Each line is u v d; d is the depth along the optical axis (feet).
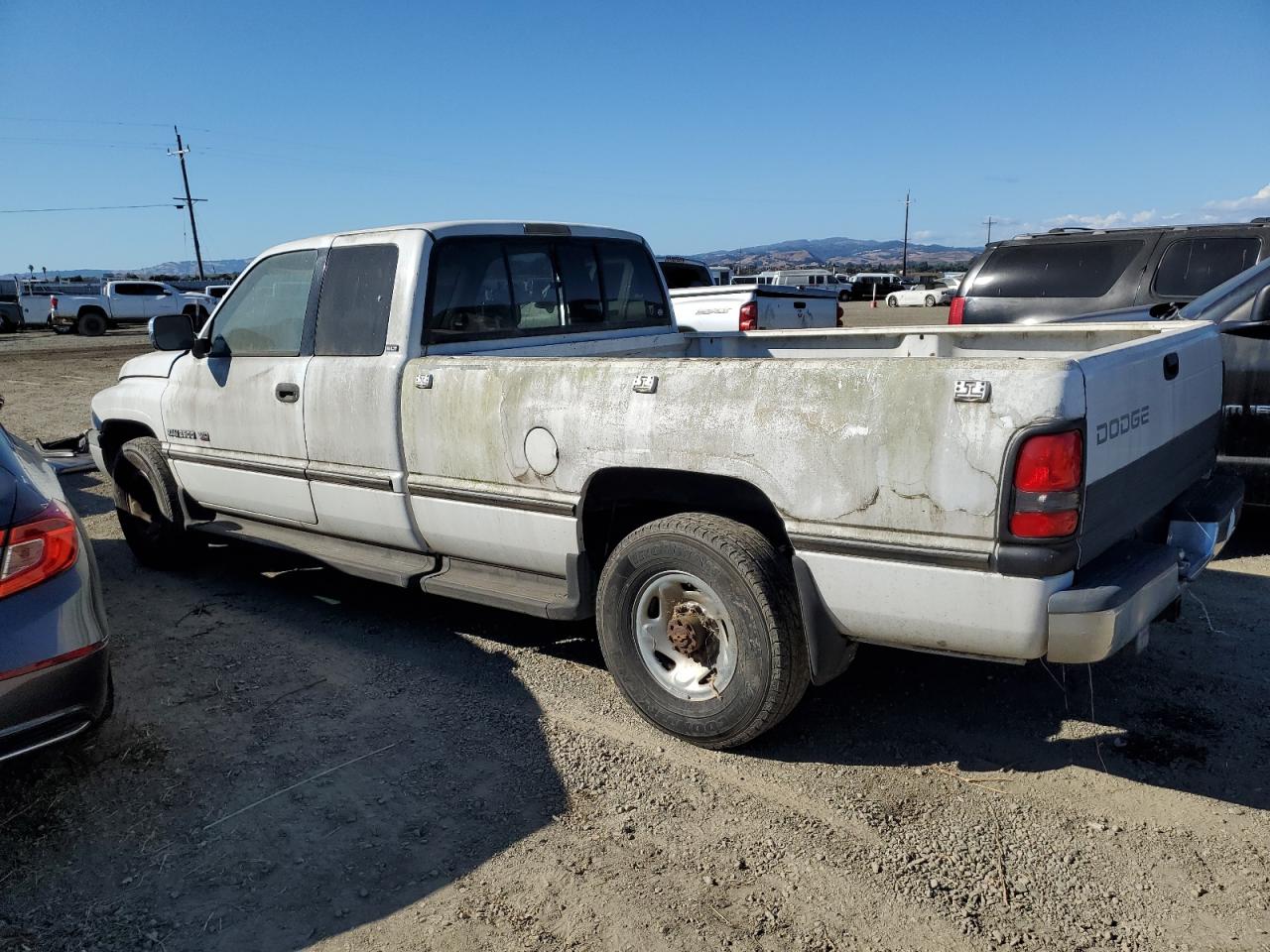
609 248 17.69
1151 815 10.23
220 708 13.30
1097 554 9.97
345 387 14.73
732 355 18.78
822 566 10.43
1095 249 26.99
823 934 8.52
